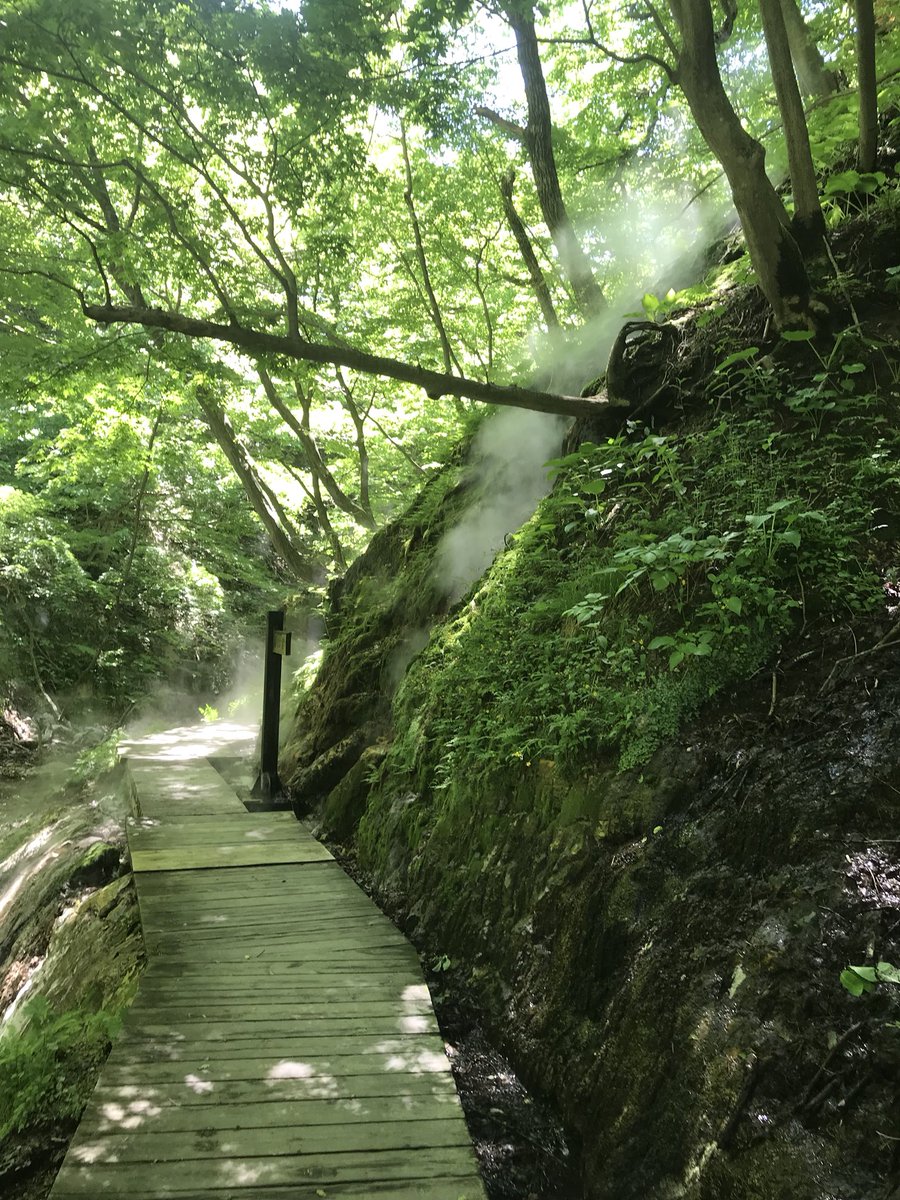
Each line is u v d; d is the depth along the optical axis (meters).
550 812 3.94
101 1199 2.35
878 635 3.36
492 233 11.77
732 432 4.88
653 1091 2.58
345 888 5.06
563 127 10.30
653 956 2.92
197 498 19.25
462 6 5.14
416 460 17.17
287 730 9.26
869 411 4.52
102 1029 3.74
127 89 5.47
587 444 5.50
